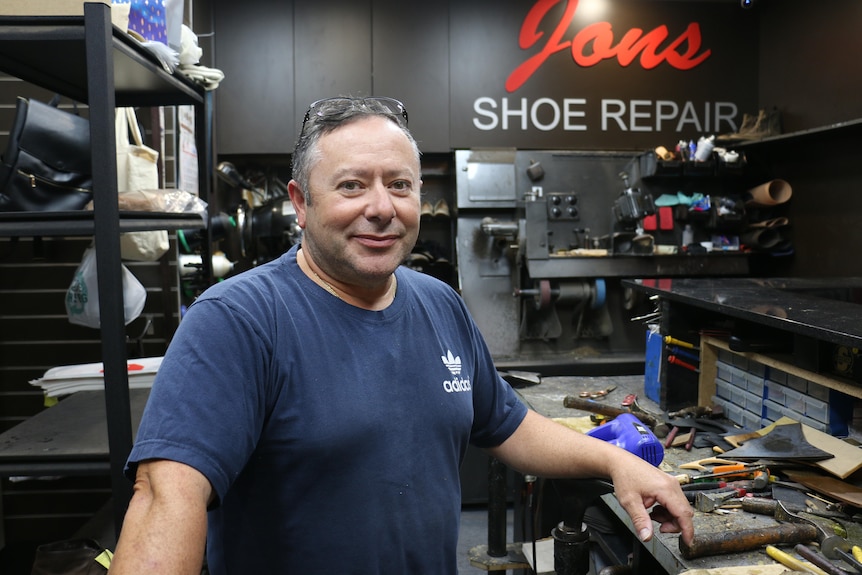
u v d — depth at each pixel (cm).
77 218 154
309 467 96
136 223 173
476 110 395
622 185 381
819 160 371
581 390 251
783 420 181
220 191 403
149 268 283
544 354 376
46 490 295
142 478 84
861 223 345
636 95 403
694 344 224
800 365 173
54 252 284
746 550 128
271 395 96
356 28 388
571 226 375
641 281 258
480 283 373
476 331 126
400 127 104
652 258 366
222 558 101
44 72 193
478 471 340
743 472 161
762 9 407
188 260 286
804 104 379
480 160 372
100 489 296
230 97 386
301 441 95
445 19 391
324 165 100
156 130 276
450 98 393
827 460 157
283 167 424
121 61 173
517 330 372
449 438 109
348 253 100
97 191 150
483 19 393
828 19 359
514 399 131
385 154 99
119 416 155
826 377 163
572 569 142
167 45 195
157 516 79
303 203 106
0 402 289
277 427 96
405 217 102
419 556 104
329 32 387
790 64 388
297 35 386
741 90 411
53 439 173
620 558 194
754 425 199
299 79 387
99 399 214
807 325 148
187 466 83
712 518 142
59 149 179
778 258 409
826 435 166
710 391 223
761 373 197
